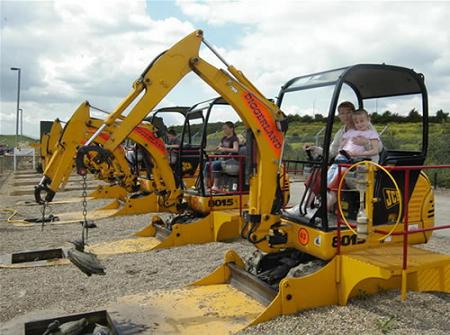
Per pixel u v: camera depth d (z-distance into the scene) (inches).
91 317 177.0
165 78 190.9
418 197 200.5
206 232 303.9
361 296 184.5
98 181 762.8
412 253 181.9
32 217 424.5
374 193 186.9
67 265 254.4
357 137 191.8
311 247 183.9
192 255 269.4
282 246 195.9
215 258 261.9
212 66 191.9
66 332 163.3
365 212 167.5
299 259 200.2
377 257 174.9
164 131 433.4
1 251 290.4
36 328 169.0
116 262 257.3
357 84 209.3
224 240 308.0
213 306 183.3
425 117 196.2
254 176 195.3
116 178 456.1
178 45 191.9
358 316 168.7
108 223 381.1
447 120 696.4
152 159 331.9
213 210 305.6
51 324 164.4
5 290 211.8
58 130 508.1
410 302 183.6
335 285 177.9
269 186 193.8
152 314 177.2
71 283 221.0
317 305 175.2
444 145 621.6
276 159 194.7
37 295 204.2
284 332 158.4
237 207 312.5
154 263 253.9
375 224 187.9
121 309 182.2
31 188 687.1
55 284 219.6
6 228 367.6
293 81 208.2
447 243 297.3
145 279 224.8
